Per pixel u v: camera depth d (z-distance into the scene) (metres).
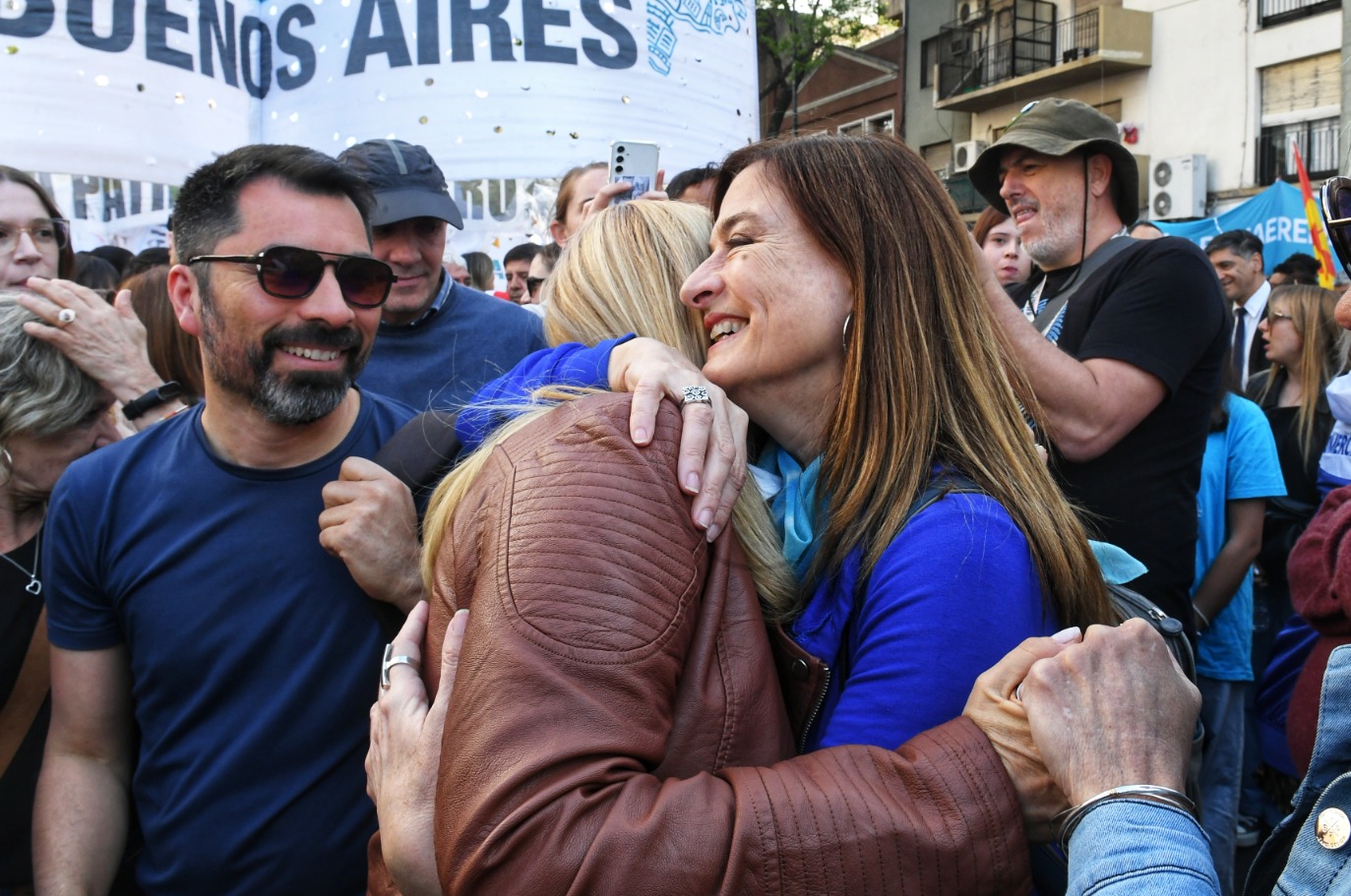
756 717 0.99
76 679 1.67
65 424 1.88
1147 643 0.97
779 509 1.25
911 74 25.28
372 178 2.88
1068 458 2.31
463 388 2.96
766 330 1.22
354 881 1.60
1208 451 3.17
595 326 1.44
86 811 1.64
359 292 1.60
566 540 0.92
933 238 1.25
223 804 1.58
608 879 0.80
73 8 4.38
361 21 4.89
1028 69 21.89
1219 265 6.09
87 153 4.44
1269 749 2.16
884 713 1.02
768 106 25.48
